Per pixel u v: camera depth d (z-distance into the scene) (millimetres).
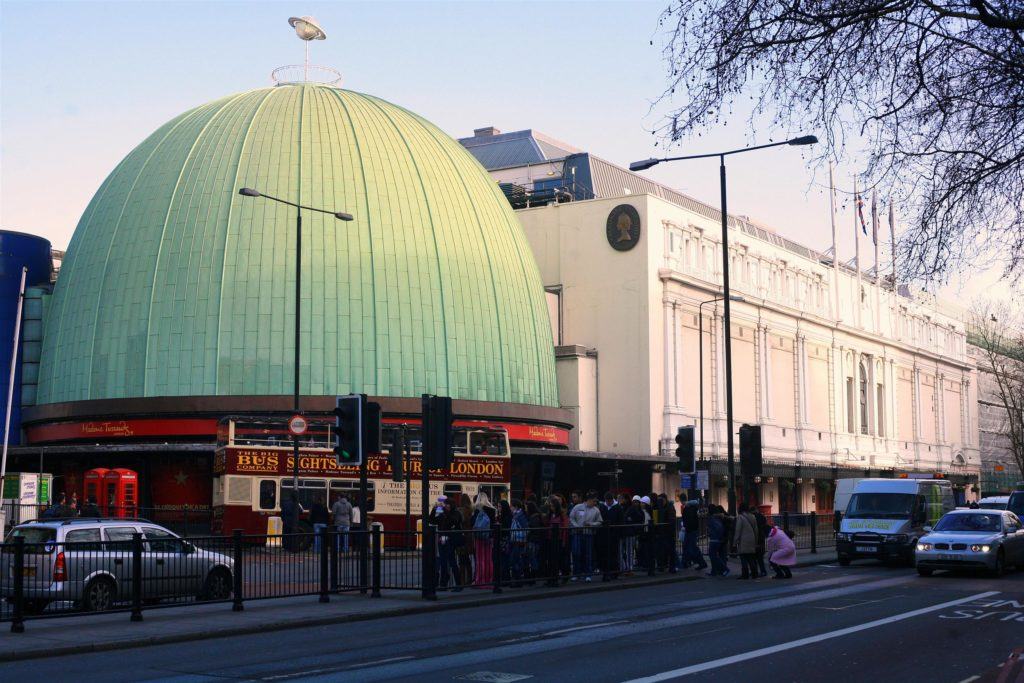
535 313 69500
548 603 25703
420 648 17609
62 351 63812
